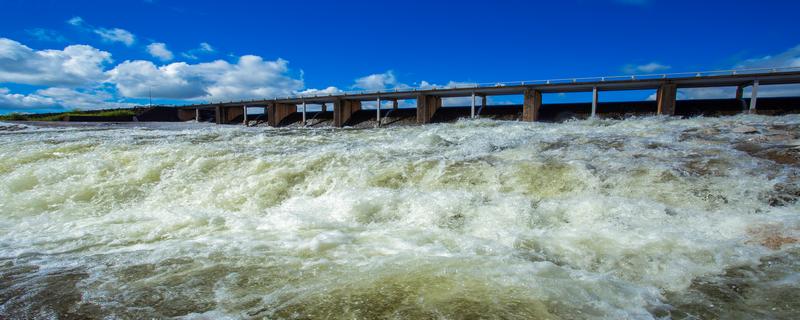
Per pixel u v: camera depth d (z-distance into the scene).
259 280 4.38
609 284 4.13
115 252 5.45
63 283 4.39
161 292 4.12
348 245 5.52
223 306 3.80
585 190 7.57
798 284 3.98
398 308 3.69
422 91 47.72
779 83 34.56
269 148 12.73
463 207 6.79
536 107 42.97
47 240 6.11
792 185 6.96
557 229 6.01
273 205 8.12
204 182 9.37
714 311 3.64
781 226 5.41
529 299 3.80
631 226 5.85
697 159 8.87
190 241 5.87
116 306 3.84
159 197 8.77
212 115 80.44
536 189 7.79
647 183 7.50
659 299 3.90
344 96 53.75
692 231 5.57
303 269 4.66
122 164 10.97
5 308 3.82
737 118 18.33
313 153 10.95
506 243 5.50
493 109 48.25
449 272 4.40
